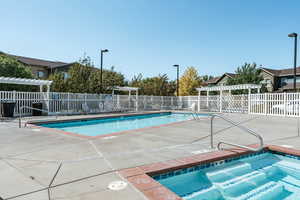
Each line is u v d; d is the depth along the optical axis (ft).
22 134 19.53
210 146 15.15
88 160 11.37
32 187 7.77
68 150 13.65
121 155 12.46
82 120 35.73
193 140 17.46
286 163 13.99
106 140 17.22
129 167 10.18
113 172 9.44
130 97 59.36
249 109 47.19
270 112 42.78
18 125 25.70
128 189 7.59
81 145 15.21
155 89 82.12
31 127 23.97
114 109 55.06
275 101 41.93
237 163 13.37
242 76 85.46
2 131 21.18
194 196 9.79
